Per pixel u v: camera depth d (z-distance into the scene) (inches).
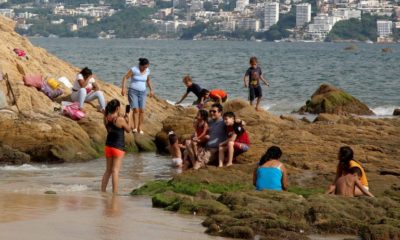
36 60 1662.2
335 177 914.1
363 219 749.3
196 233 695.7
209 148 1114.7
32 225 693.3
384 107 2405.3
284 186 880.9
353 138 1307.8
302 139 1253.7
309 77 3897.6
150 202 851.4
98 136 1322.6
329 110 2102.6
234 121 1108.5
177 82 3346.5
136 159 1277.1
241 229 686.5
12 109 1328.7
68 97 1454.2
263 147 1155.3
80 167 1179.3
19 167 1164.5
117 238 663.8
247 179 959.6
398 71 4552.2
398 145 1256.8
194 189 906.7
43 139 1243.2
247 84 1823.3
